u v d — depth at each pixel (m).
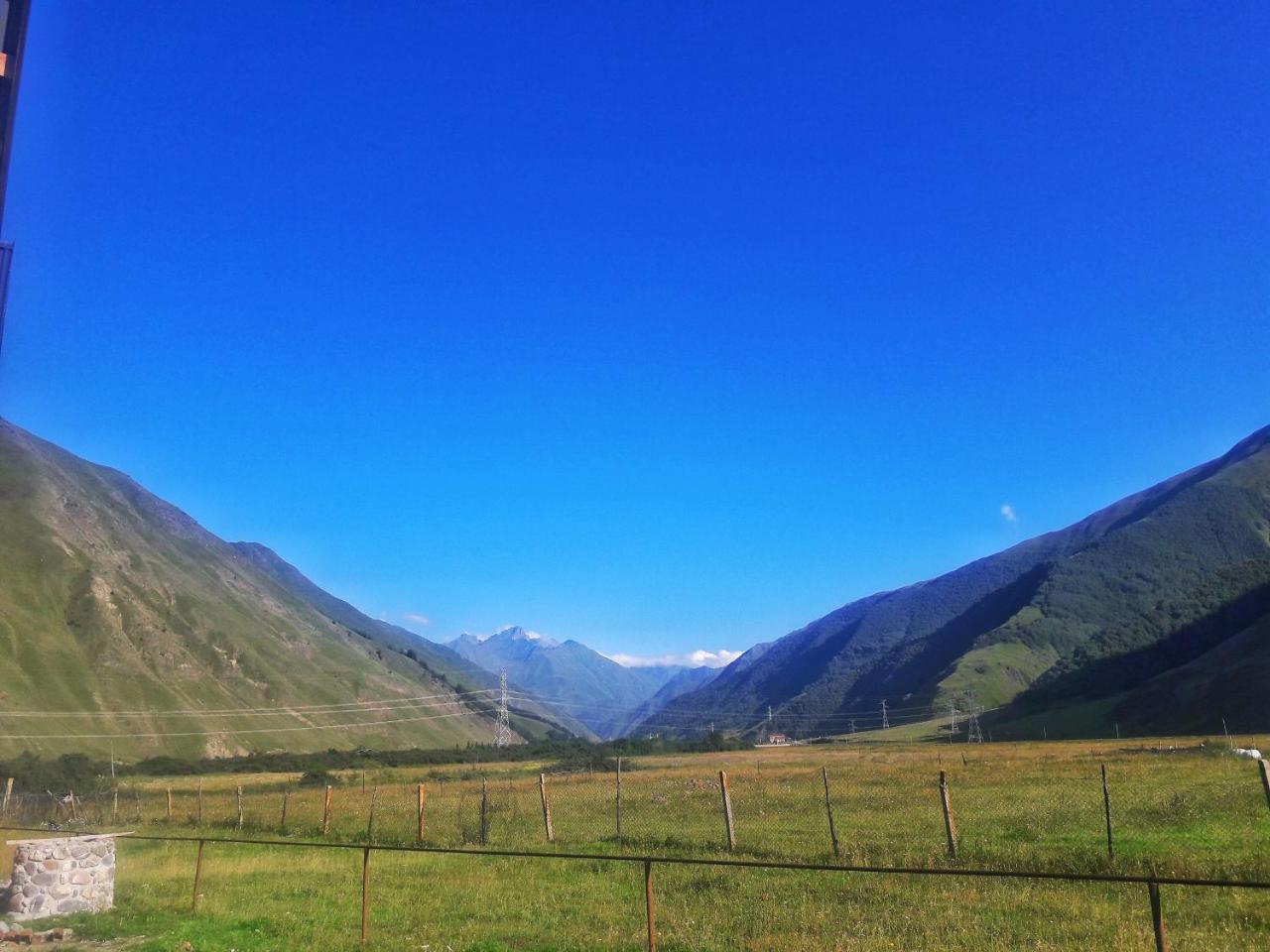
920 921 13.16
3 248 13.47
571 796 39.53
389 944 13.63
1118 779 34.25
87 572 176.12
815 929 13.09
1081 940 11.80
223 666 182.25
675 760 89.19
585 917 14.91
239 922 15.75
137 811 39.56
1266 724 100.25
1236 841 18.31
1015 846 19.25
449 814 33.31
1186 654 154.88
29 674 140.75
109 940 14.78
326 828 30.33
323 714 187.62
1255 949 10.95
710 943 12.65
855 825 24.67
